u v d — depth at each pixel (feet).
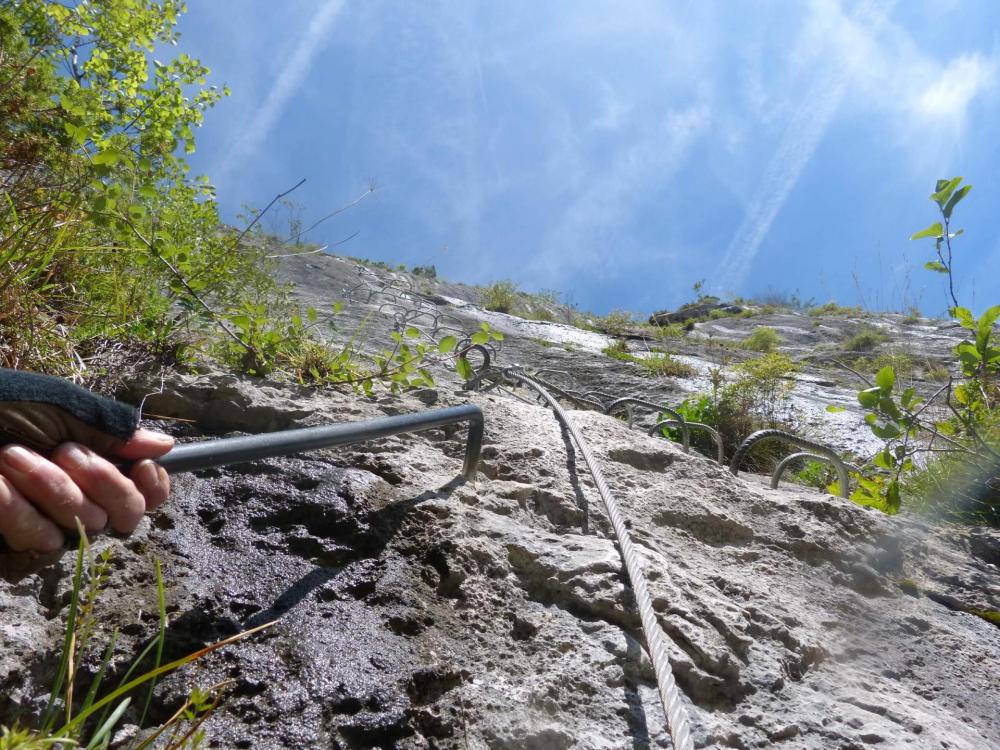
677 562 7.10
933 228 13.62
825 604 7.38
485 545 6.15
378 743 4.21
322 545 5.74
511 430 9.12
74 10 15.99
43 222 8.71
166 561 5.17
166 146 15.29
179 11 19.16
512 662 5.09
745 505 8.82
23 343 7.70
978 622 7.96
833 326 73.77
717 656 5.56
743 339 69.97
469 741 4.36
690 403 28.81
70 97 10.87
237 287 12.39
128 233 9.56
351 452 7.48
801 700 5.58
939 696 6.38
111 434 3.25
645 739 4.70
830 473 21.74
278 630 4.78
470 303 60.23
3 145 9.04
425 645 5.01
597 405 18.01
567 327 56.18
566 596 5.91
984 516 13.69
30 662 4.01
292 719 4.17
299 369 9.94
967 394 14.05
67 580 4.65
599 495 7.88
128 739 3.84
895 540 9.30
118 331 9.07
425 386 10.46
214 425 8.00
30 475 2.97
